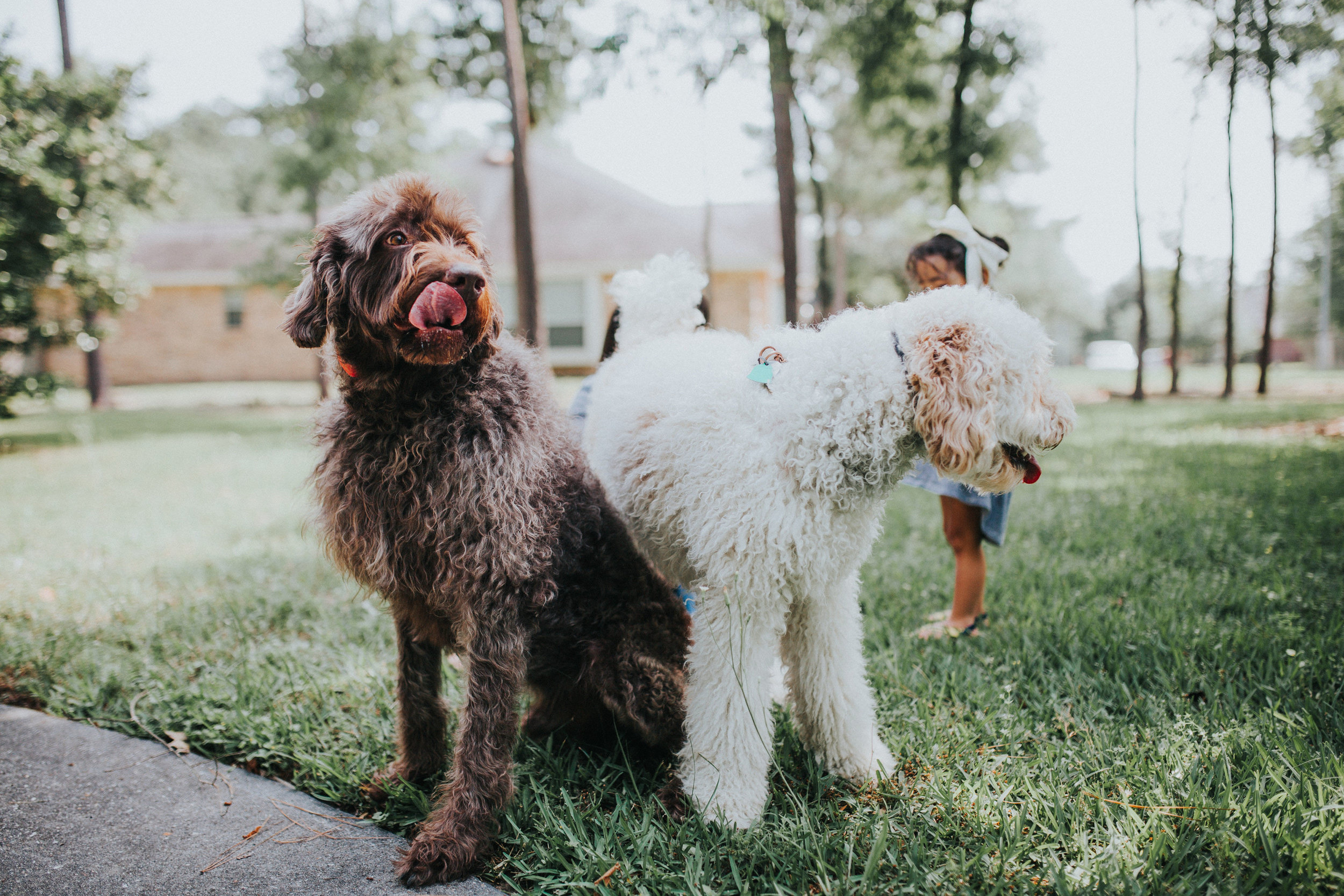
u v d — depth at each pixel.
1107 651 3.14
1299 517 4.98
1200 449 8.62
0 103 10.08
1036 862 1.97
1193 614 3.46
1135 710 2.70
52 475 8.33
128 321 24.14
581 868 1.98
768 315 24.69
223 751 2.69
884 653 3.26
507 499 2.10
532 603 2.17
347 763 2.55
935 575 4.38
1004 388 2.07
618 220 23.06
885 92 14.82
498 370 2.24
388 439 2.11
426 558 2.12
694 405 2.33
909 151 16.56
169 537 5.54
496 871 2.05
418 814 2.28
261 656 3.41
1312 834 1.91
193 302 24.38
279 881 2.00
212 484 7.72
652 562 2.63
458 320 1.89
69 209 10.98
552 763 2.52
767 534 2.17
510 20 10.85
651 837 2.07
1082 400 18.88
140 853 2.11
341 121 14.48
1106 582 3.98
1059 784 2.25
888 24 12.33
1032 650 3.21
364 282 2.01
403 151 14.98
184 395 20.62
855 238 30.61
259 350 24.58
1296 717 2.47
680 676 2.44
